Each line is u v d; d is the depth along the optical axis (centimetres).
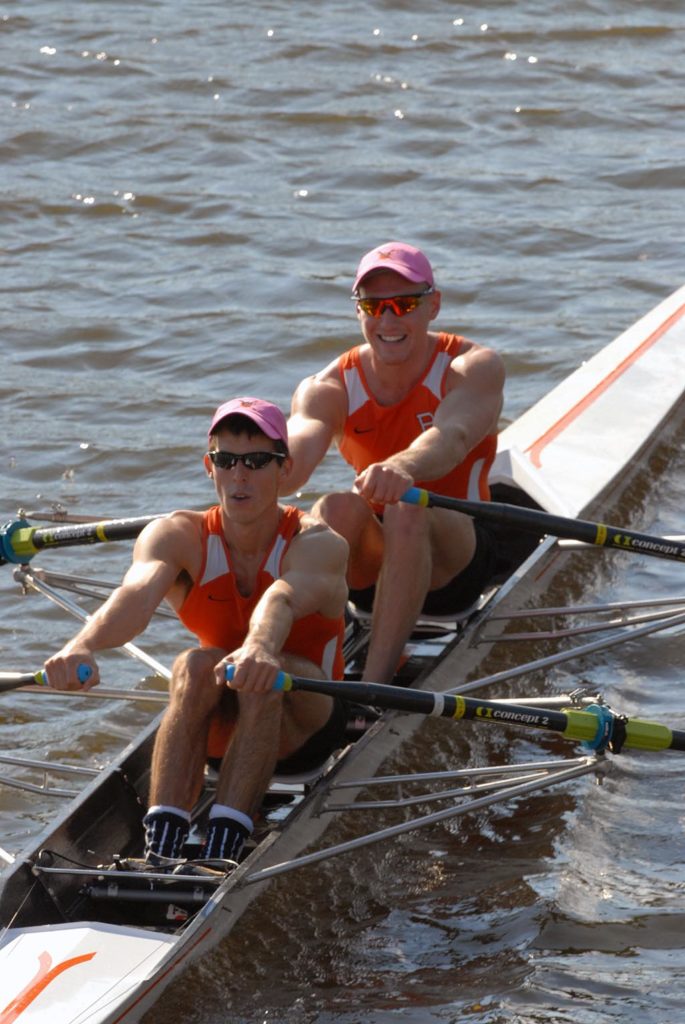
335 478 3400
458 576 2356
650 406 3500
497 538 2858
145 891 1800
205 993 1702
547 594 2727
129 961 1669
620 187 5281
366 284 2261
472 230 4922
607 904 1958
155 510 3222
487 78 6334
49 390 3853
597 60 6525
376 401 2333
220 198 5200
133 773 2017
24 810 2300
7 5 7219
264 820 2039
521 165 5491
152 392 3847
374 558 2281
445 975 1803
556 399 3481
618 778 2303
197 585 1975
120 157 5556
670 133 5766
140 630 1877
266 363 4019
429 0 7219
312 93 6150
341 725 2036
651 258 4694
